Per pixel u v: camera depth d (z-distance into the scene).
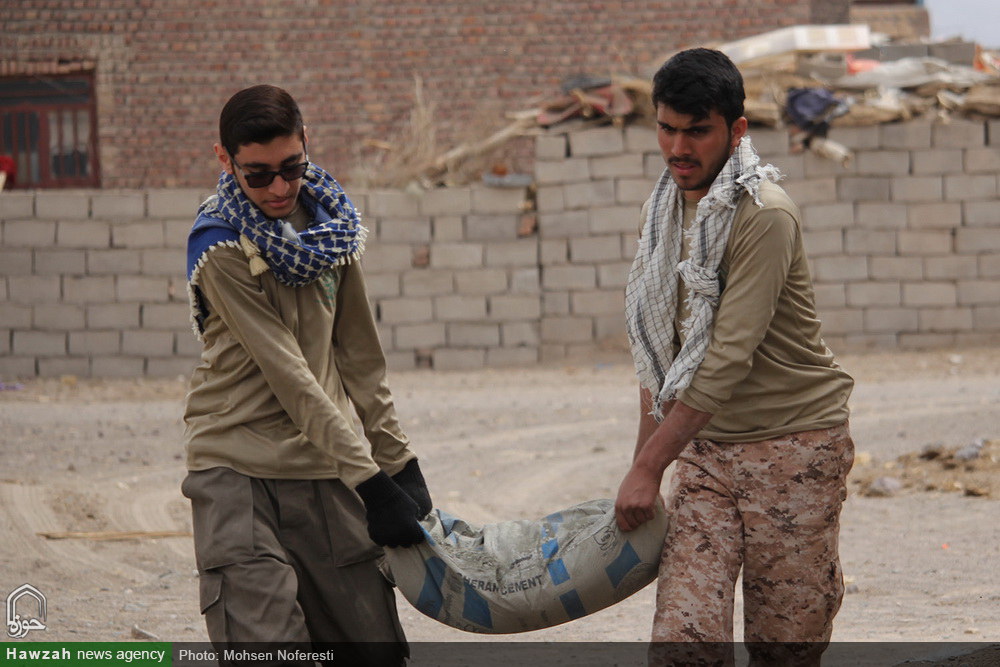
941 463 8.91
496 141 17.02
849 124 16.08
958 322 16.20
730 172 3.18
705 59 3.16
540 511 8.10
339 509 3.36
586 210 16.44
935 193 16.14
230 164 3.25
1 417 12.69
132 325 16.55
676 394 3.21
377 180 17.17
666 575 3.26
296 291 3.33
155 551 7.02
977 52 18.19
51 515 7.59
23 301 16.47
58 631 5.10
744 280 3.14
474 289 16.56
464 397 13.81
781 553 3.28
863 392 12.97
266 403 3.27
